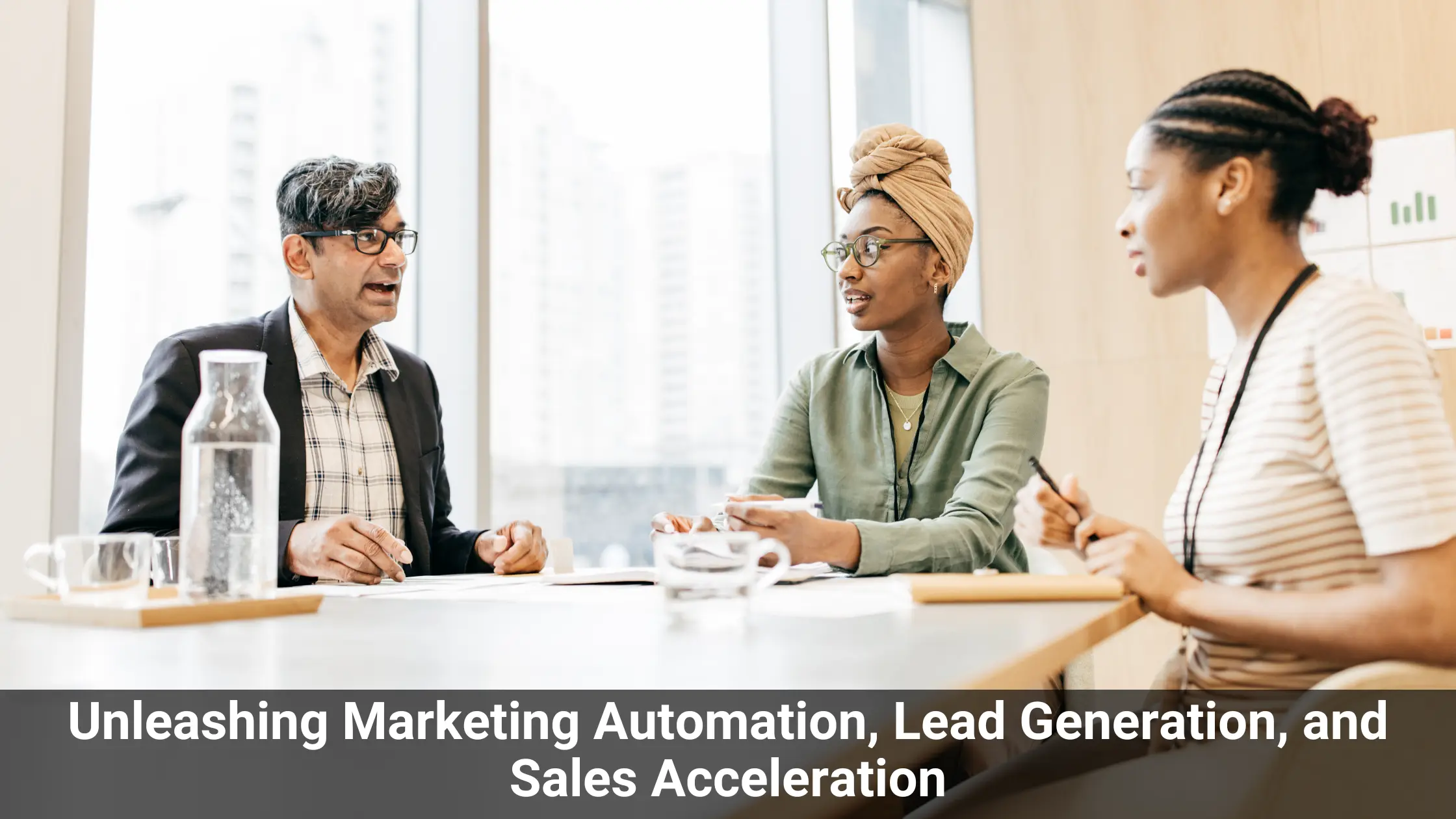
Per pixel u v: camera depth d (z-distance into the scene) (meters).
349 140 2.53
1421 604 0.90
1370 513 0.95
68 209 1.91
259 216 2.35
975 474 1.67
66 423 1.89
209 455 0.99
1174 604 1.04
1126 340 3.29
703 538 0.90
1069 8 3.45
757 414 3.55
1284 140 1.09
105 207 2.06
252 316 2.01
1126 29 3.35
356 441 1.98
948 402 1.85
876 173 1.83
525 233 2.82
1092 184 3.38
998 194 3.54
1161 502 3.21
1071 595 1.04
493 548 1.77
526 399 2.81
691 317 3.31
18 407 1.80
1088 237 3.37
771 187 3.62
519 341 2.79
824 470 1.94
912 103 3.89
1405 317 1.01
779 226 3.62
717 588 0.89
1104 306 3.33
